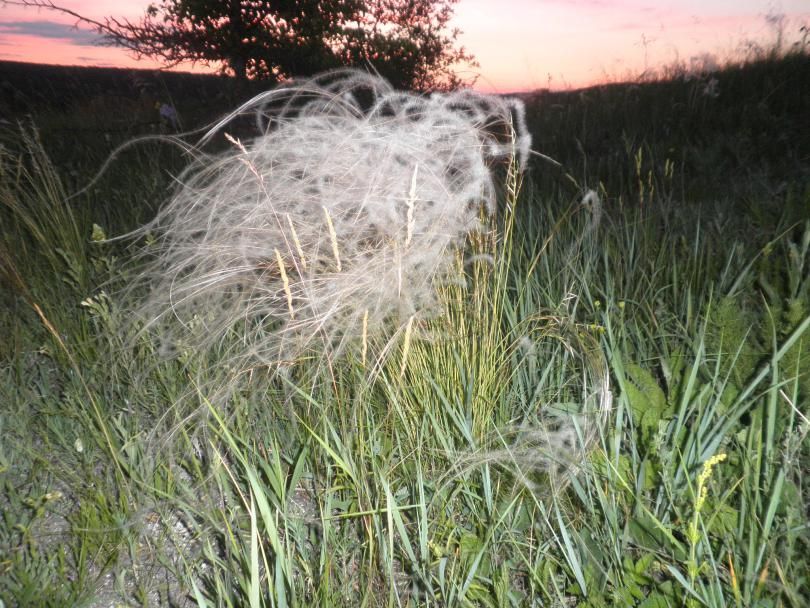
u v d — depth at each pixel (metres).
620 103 8.22
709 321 2.29
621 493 1.78
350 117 2.17
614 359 2.07
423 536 1.66
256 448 2.15
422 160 2.01
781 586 1.41
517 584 1.71
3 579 1.68
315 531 1.91
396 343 2.01
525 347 2.35
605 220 3.72
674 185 4.76
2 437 2.32
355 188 2.04
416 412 2.09
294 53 10.78
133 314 2.60
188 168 2.50
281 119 2.18
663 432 1.86
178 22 9.62
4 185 3.63
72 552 1.88
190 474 2.16
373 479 1.91
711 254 3.04
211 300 2.44
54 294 3.21
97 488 2.01
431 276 2.07
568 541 1.59
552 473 1.81
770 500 1.54
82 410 2.36
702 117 6.91
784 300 2.48
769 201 3.77
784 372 2.01
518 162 2.16
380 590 1.68
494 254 2.14
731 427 1.96
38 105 9.69
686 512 1.69
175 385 2.42
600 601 1.51
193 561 1.81
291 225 1.82
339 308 1.90
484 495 1.93
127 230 3.97
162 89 10.31
